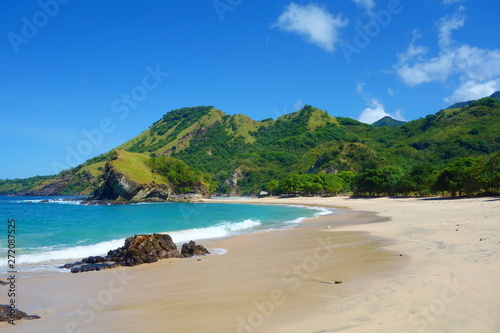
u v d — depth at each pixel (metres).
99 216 47.50
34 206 85.06
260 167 198.12
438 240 15.64
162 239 16.14
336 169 146.62
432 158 147.25
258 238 21.62
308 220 36.03
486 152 136.00
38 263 14.88
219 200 128.12
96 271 13.02
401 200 70.56
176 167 133.50
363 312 6.90
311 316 6.89
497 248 12.31
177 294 9.32
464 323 6.02
